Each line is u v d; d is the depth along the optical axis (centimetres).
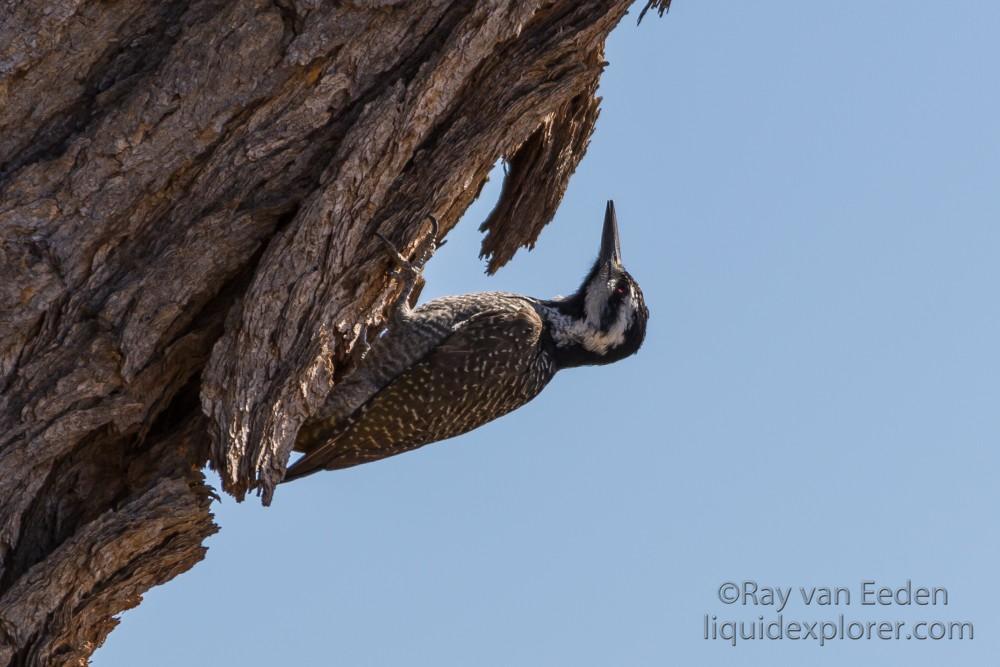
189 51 1324
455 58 1415
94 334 1316
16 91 1286
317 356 1395
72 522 1359
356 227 1410
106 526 1301
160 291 1330
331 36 1376
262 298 1359
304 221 1372
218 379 1348
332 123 1407
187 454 1437
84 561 1281
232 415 1341
